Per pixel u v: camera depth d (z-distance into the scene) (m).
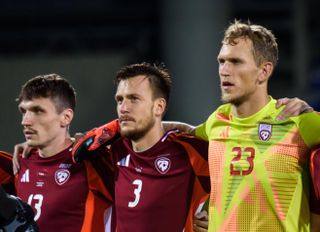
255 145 12.66
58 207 14.57
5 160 15.66
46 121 14.66
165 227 13.67
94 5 48.44
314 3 48.19
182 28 41.50
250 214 12.48
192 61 41.41
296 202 12.41
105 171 14.66
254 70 12.68
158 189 13.79
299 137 12.48
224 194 12.76
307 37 47.53
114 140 14.49
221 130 13.18
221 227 12.73
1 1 48.28
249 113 12.88
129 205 13.91
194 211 13.91
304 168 12.65
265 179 12.41
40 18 48.88
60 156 14.88
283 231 12.36
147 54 48.94
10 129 43.09
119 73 14.22
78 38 49.75
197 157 13.88
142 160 14.04
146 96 13.85
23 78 44.25
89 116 43.88
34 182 14.94
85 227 14.59
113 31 49.50
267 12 48.09
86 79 44.31
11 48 49.88
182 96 41.59
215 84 41.62
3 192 12.06
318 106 46.59
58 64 44.31
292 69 48.44
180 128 14.45
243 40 12.69
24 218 12.20
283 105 12.80
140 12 48.41
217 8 41.47
